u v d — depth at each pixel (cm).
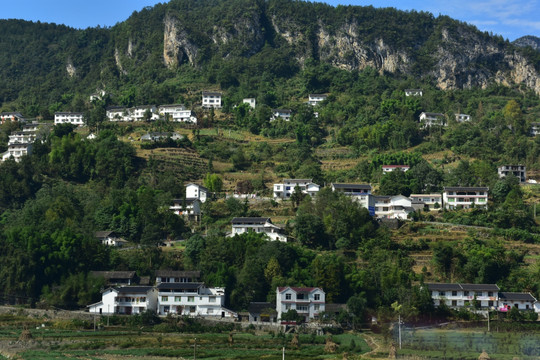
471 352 12938
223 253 17738
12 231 17500
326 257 17625
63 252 16988
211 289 16088
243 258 17662
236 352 12938
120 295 15800
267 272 16825
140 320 15100
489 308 16050
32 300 16162
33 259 16525
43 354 12581
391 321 15175
